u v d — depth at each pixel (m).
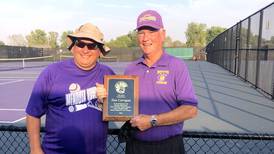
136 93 2.68
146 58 2.84
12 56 44.38
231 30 22.86
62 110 2.73
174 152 2.81
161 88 2.73
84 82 2.73
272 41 11.56
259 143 5.56
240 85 15.67
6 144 5.55
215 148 5.41
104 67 2.87
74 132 2.71
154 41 2.78
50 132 2.80
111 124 6.90
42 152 2.79
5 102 10.96
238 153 5.16
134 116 2.67
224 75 21.45
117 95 2.68
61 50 48.03
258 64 13.82
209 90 13.80
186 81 2.71
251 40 15.90
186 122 7.55
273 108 9.48
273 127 7.11
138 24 2.78
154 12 2.80
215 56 36.38
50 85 2.74
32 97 2.76
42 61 47.88
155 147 2.79
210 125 7.27
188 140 5.68
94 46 2.69
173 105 2.75
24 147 5.40
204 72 24.19
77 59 2.71
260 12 13.48
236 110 9.13
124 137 2.90
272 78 11.36
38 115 2.78
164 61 2.75
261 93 12.76
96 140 2.78
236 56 20.36
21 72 25.38
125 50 51.12
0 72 25.33
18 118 8.28
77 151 2.74
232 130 6.83
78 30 2.76
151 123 2.59
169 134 2.79
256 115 8.42
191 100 2.69
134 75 2.71
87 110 2.73
